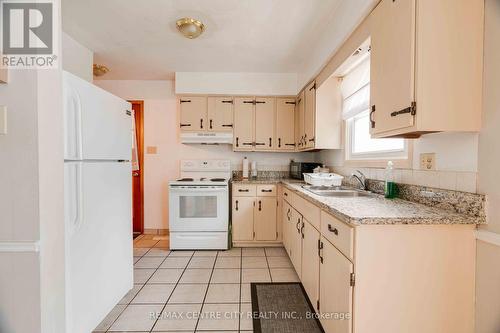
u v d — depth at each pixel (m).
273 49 2.63
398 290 1.13
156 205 3.71
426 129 1.10
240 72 3.30
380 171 1.93
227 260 2.75
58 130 1.26
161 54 2.77
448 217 1.11
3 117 1.10
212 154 3.71
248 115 3.41
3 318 1.13
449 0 1.09
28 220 1.12
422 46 1.09
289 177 3.69
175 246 3.06
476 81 1.10
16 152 1.11
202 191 3.07
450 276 1.13
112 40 2.45
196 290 2.10
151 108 3.66
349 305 1.14
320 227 1.59
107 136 1.71
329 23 2.13
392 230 1.12
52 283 1.22
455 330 1.14
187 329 1.62
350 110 2.29
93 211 1.56
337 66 2.13
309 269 1.84
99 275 1.62
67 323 1.35
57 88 1.26
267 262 2.70
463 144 1.20
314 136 2.63
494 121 1.06
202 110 3.38
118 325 1.66
